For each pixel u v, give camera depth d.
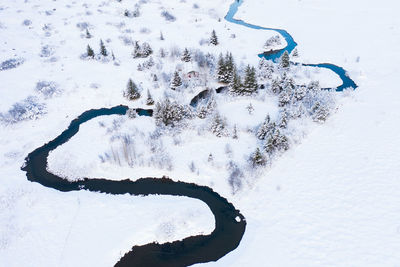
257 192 35.72
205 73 57.16
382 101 50.09
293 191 35.50
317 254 28.86
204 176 37.94
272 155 39.88
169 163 39.09
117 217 32.81
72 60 65.00
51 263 28.38
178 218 32.69
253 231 31.59
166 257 29.48
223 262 28.89
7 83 56.75
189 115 47.00
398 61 61.38
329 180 36.56
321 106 45.25
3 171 39.19
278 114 47.84
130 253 29.81
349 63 62.56
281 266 28.09
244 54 66.94
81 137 44.56
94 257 28.88
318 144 42.06
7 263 28.38
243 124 46.03
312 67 61.31
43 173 39.19
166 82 56.69
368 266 27.59
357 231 30.70
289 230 31.30
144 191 36.41
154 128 45.84
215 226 32.28
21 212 33.38
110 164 39.84
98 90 55.22
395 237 29.91
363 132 43.66
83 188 36.97
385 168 37.66
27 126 47.09
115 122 46.50
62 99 52.94
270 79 57.59
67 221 32.38
